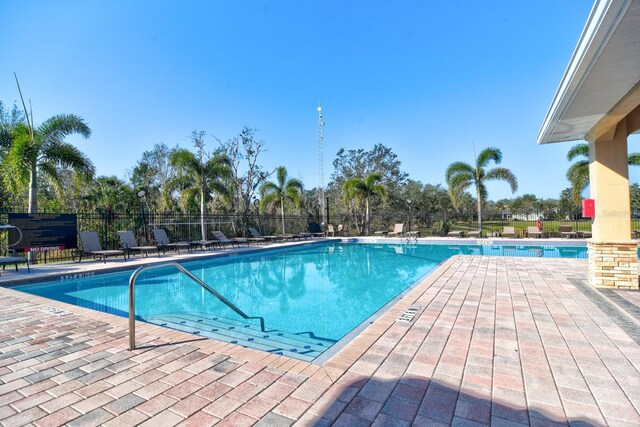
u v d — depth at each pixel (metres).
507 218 19.88
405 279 8.89
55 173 10.64
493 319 4.00
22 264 9.59
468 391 2.32
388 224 23.11
